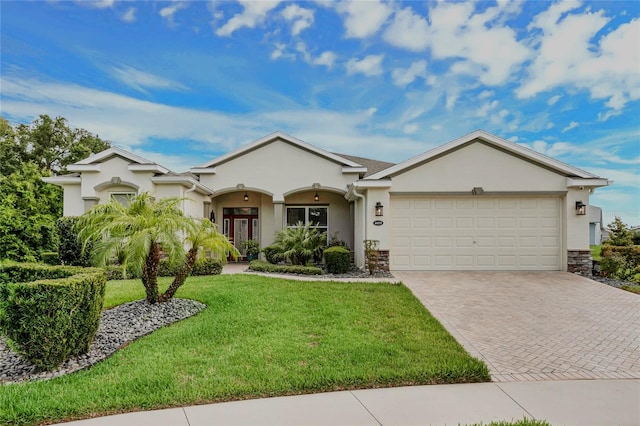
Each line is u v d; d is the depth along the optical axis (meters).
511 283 10.98
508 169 13.20
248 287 9.73
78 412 3.71
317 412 3.80
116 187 14.93
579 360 5.35
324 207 18.34
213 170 16.94
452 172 13.23
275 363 4.96
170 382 4.34
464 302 8.70
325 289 9.66
